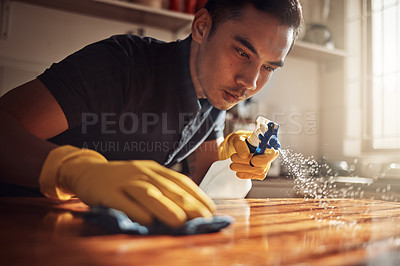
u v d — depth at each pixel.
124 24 2.35
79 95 0.67
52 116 0.63
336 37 3.08
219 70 0.73
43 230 0.33
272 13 0.66
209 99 0.78
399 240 0.33
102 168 0.43
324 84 3.13
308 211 0.57
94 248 0.26
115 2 2.05
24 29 2.09
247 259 0.24
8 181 0.50
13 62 2.04
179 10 2.31
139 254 0.25
